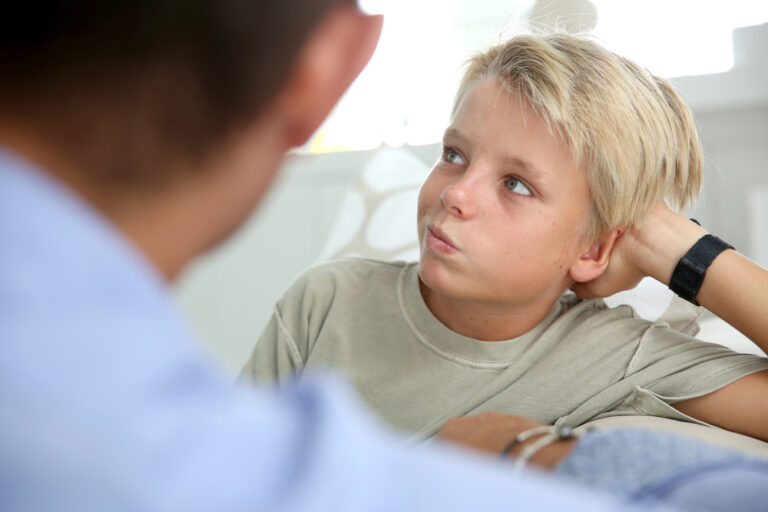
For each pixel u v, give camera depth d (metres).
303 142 0.34
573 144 0.84
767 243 1.85
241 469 0.24
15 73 0.26
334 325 1.01
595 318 0.96
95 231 0.25
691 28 1.87
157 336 0.25
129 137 0.27
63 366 0.23
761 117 1.84
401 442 0.92
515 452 0.54
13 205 0.24
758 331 0.87
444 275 0.85
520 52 0.88
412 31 2.22
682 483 0.38
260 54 0.28
